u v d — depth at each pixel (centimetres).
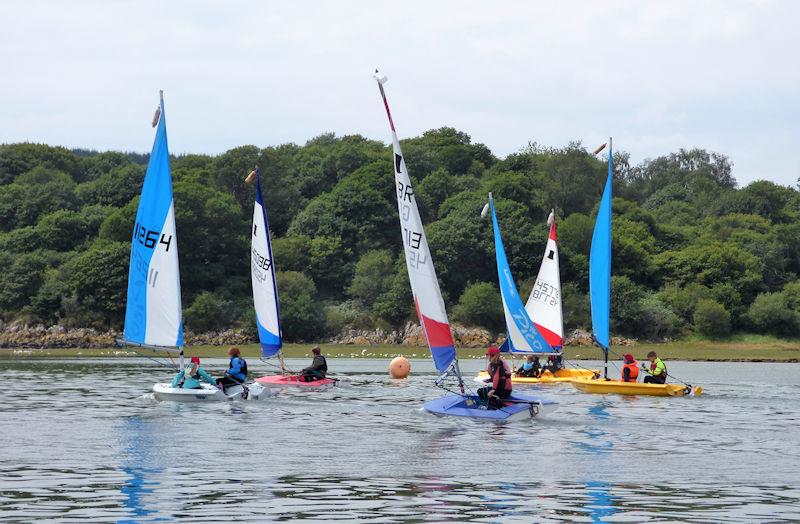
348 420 3947
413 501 2356
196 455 3017
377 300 15338
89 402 4666
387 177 17838
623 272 15700
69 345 13800
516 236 15700
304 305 14775
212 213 16162
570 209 18675
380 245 17038
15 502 2308
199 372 4778
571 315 14775
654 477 2698
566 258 15512
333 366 8994
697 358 11819
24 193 18138
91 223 16775
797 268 16875
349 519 2166
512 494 2448
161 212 4488
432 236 15775
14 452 3053
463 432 3609
